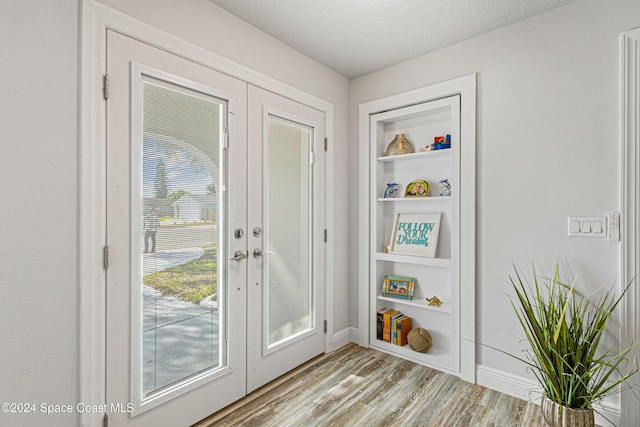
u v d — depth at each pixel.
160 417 1.56
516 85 2.00
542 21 1.91
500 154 2.06
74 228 1.31
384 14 1.92
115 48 1.41
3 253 1.15
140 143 1.50
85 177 1.32
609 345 1.71
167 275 1.62
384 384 2.13
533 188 1.94
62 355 1.27
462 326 2.20
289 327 2.33
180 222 1.67
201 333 1.75
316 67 2.53
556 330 1.54
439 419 1.76
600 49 1.73
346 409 1.85
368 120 2.75
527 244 1.97
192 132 1.72
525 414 1.80
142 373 1.51
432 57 2.38
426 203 2.61
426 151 2.45
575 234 1.80
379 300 2.82
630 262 1.65
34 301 1.21
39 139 1.22
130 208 1.46
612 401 1.68
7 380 1.16
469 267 2.16
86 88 1.32
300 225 2.42
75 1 1.31
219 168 1.85
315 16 1.94
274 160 2.22
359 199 2.81
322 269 2.59
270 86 2.14
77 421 1.31
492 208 2.09
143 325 1.52
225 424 1.71
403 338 2.59
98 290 1.36
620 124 1.67
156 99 1.57
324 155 2.62
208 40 1.79
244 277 1.97
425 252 2.49
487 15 1.93
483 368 2.11
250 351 2.01
